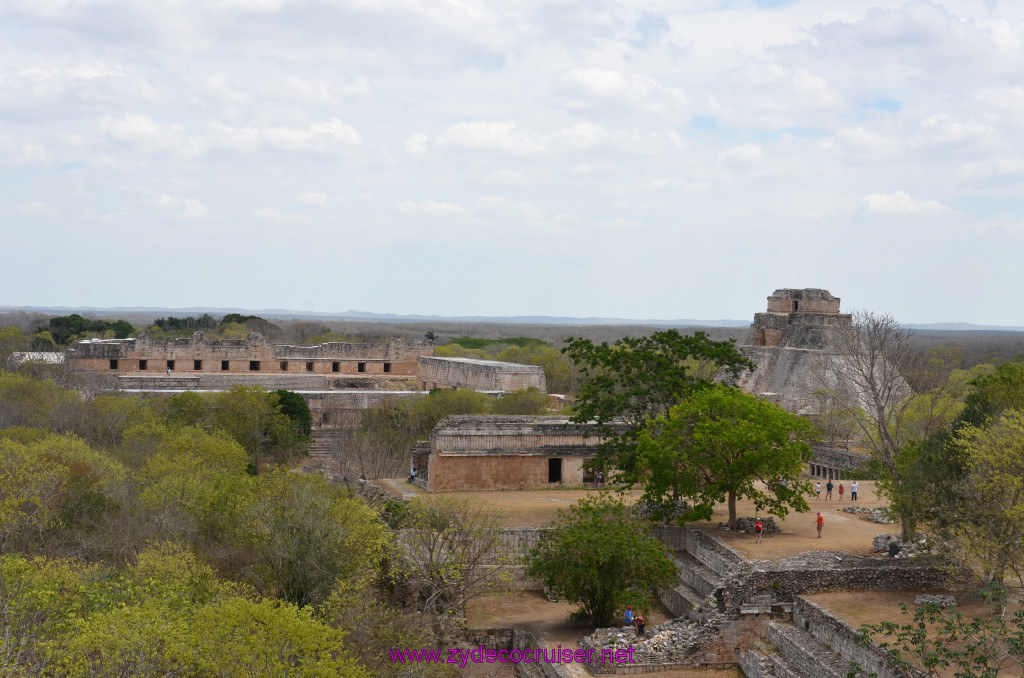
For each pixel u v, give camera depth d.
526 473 56.00
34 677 25.22
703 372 66.88
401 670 31.78
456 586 37.94
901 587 34.50
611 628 35.81
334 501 41.28
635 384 50.50
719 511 47.88
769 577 34.06
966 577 31.94
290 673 25.39
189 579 35.00
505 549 42.81
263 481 45.16
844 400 59.69
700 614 34.75
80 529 42.38
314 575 36.66
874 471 50.16
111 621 26.23
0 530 39.38
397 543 41.00
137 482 49.84
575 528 38.53
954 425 37.56
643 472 50.88
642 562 37.16
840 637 29.84
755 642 33.44
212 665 25.03
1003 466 31.41
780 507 43.25
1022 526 30.12
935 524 34.75
